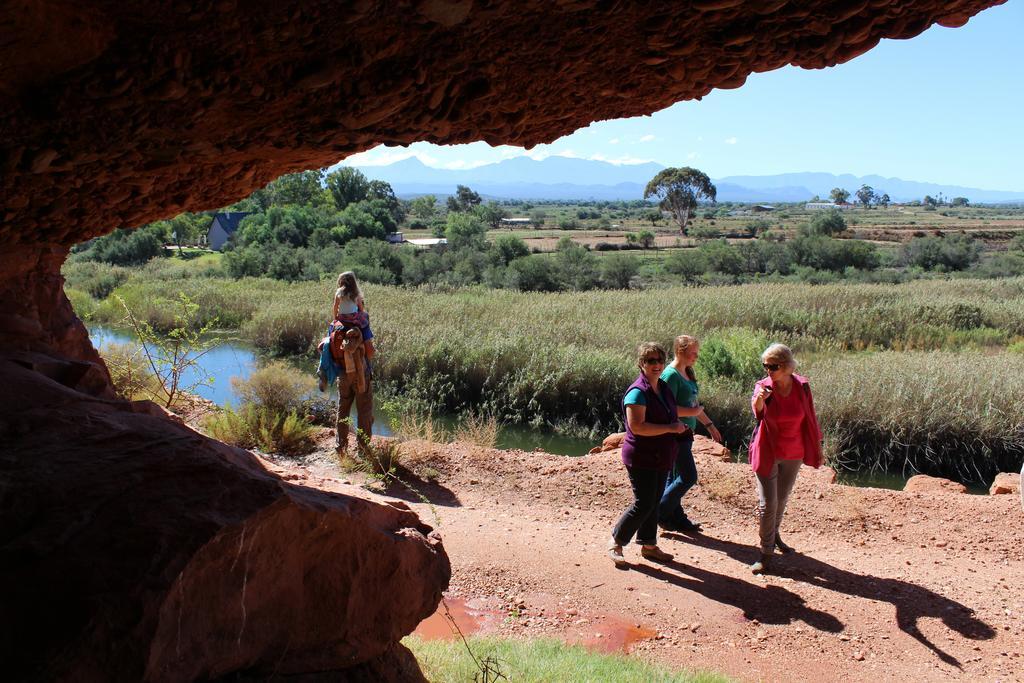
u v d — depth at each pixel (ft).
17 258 13.39
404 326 70.79
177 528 7.43
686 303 88.07
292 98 9.02
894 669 16.81
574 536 24.48
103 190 11.02
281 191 268.62
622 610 19.49
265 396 38.75
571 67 9.46
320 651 9.57
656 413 21.03
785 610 19.51
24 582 6.74
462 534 24.06
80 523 7.27
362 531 9.99
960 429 43.86
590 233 359.25
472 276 145.48
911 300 91.40
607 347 65.05
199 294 96.89
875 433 45.14
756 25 8.72
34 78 8.02
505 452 32.14
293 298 97.81
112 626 6.67
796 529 24.91
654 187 372.79
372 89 9.05
